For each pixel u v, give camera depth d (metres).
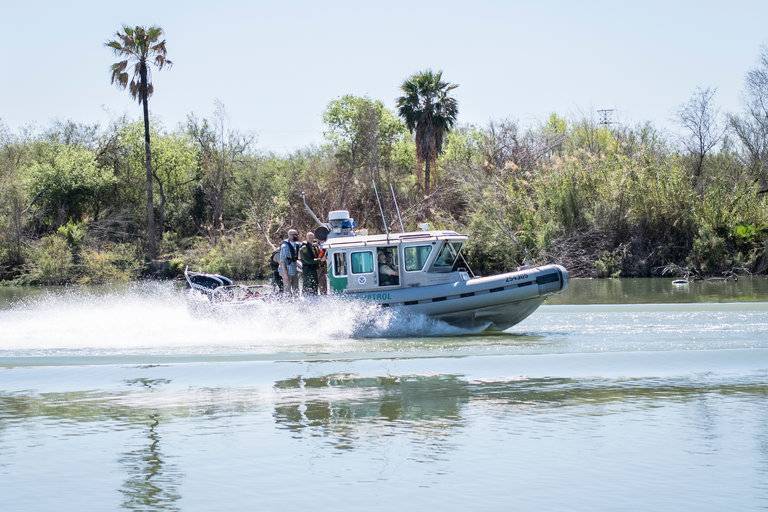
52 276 51.09
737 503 8.77
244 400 13.14
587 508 8.67
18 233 53.97
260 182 65.50
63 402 13.16
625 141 49.81
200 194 65.94
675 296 29.27
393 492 9.13
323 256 19.12
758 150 51.50
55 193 59.91
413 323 18.75
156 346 17.81
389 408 12.52
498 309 18.83
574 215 45.06
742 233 42.19
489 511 8.62
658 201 43.78
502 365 15.41
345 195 50.81
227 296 19.81
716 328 19.03
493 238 43.94
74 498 9.09
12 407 12.89
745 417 11.76
